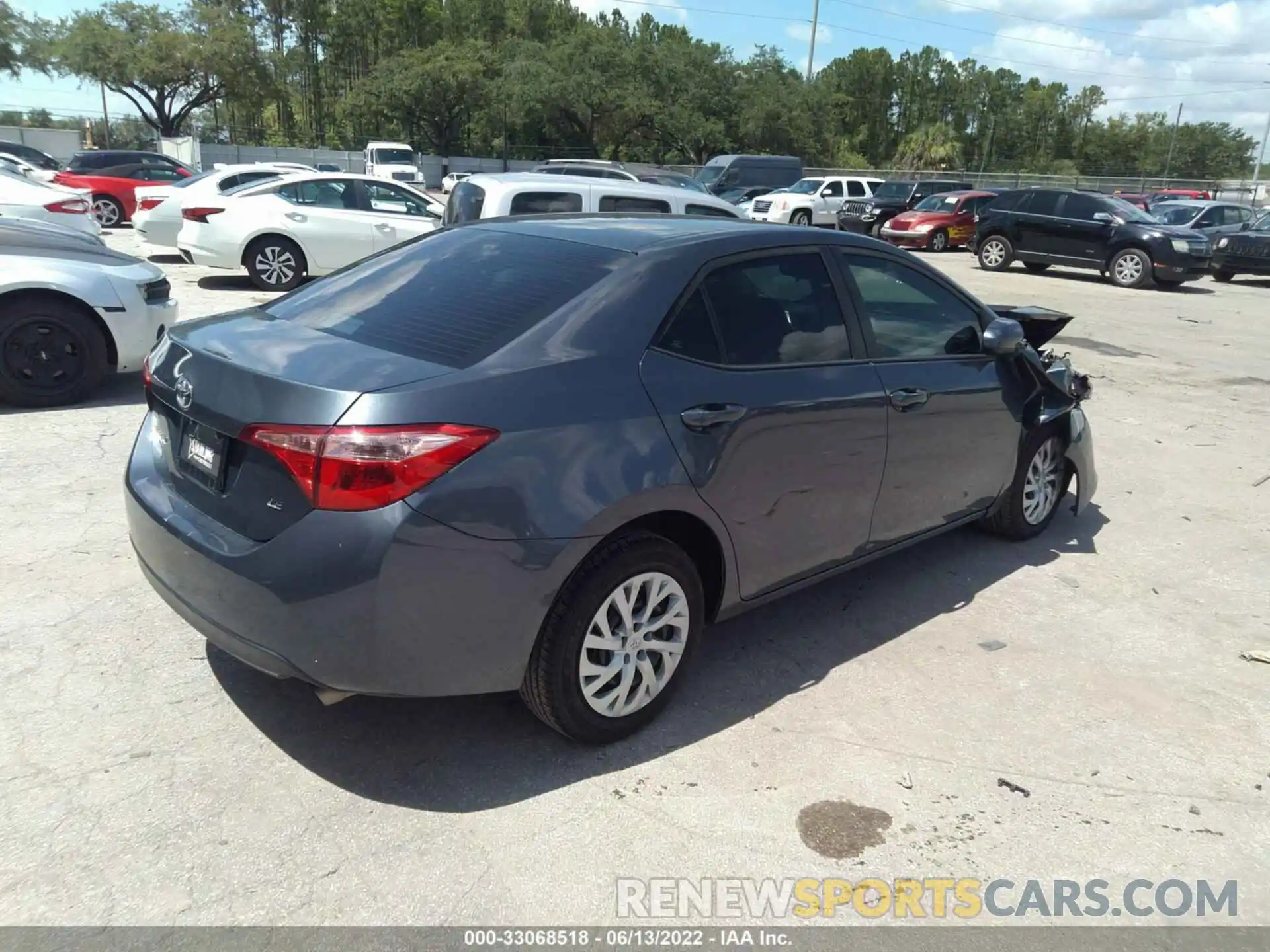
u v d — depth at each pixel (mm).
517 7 79938
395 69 58500
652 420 2980
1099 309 15000
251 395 2707
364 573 2521
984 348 4281
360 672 2617
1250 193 47406
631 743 3174
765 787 2986
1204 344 12062
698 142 55469
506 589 2699
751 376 3326
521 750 3102
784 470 3424
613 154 59844
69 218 11023
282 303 3578
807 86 56312
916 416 3979
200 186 13477
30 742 2994
